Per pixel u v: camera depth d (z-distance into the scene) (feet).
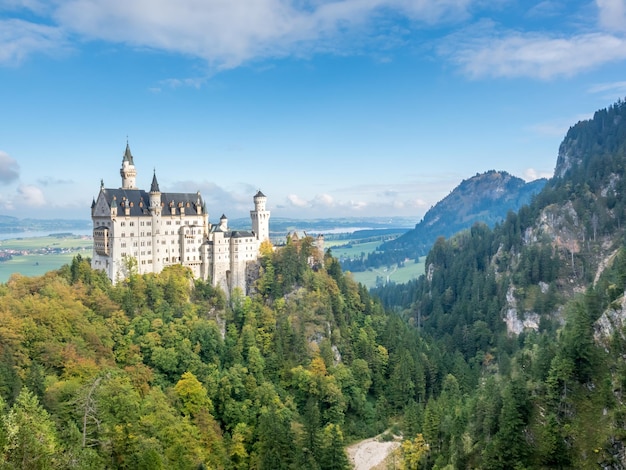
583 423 369.71
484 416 421.59
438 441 453.99
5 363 406.00
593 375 393.70
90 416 326.85
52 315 507.71
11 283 618.44
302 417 541.34
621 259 591.37
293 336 652.48
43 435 281.54
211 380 543.80
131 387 464.65
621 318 417.90
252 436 499.92
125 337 563.48
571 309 514.68
